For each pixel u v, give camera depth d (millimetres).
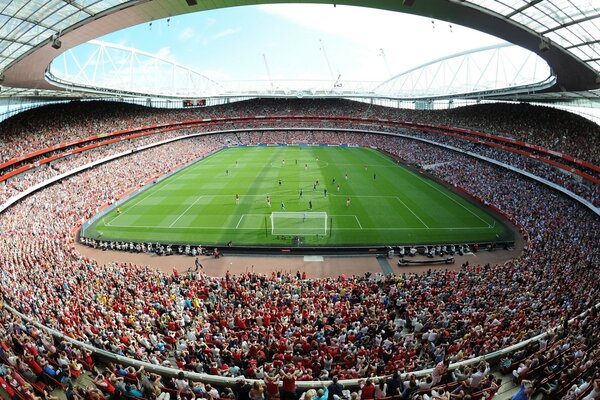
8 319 18219
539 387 12773
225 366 15180
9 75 44125
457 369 13133
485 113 87438
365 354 16766
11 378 12656
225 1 25250
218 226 45906
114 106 96188
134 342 17594
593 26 29984
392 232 43938
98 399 10875
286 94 122812
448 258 37781
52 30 33031
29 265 30578
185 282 28688
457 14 28266
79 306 21844
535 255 33562
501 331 18844
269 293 25812
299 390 12242
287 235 43000
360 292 25891
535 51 37562
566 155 55344
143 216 49844
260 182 66500
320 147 107312
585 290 23500
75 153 68938
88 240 41656
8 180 52656
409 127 106625
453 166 73438
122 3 26719
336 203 54469
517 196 53188
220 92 120438
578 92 54188
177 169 78188
